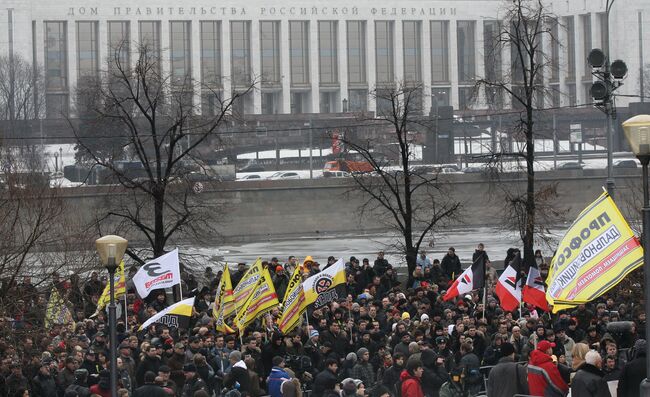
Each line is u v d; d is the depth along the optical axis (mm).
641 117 35469
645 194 35250
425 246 148375
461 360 51469
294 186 179625
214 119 116812
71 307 66688
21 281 71188
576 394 39562
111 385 45812
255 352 55344
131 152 133500
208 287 78875
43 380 51375
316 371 54875
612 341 48656
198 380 49219
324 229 180000
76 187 138875
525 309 68000
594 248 38938
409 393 47281
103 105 135625
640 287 71250
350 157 162625
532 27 119312
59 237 79938
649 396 34719
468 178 175750
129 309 69750
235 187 177750
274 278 76188
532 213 92438
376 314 63094
